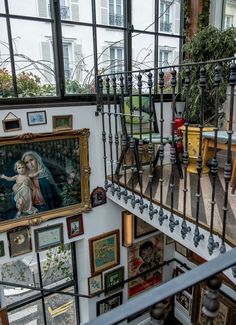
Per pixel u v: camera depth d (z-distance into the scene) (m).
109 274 3.45
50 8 2.58
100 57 2.95
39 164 2.67
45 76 2.67
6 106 2.40
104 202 3.18
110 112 2.78
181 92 3.25
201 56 2.91
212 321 0.68
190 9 3.37
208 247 1.76
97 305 3.45
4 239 2.67
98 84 2.82
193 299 3.52
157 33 3.27
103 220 3.24
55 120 2.67
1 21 2.39
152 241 3.73
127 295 3.68
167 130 3.42
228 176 1.57
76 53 2.79
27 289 3.19
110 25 2.94
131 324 3.46
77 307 3.54
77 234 3.08
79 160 2.89
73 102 2.74
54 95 2.71
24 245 2.78
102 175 3.10
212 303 0.66
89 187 3.02
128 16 3.01
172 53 3.43
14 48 2.48
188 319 3.72
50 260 3.28
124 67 3.13
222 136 2.52
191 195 2.38
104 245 3.32
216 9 3.33
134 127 3.08
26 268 3.15
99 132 2.96
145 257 3.72
